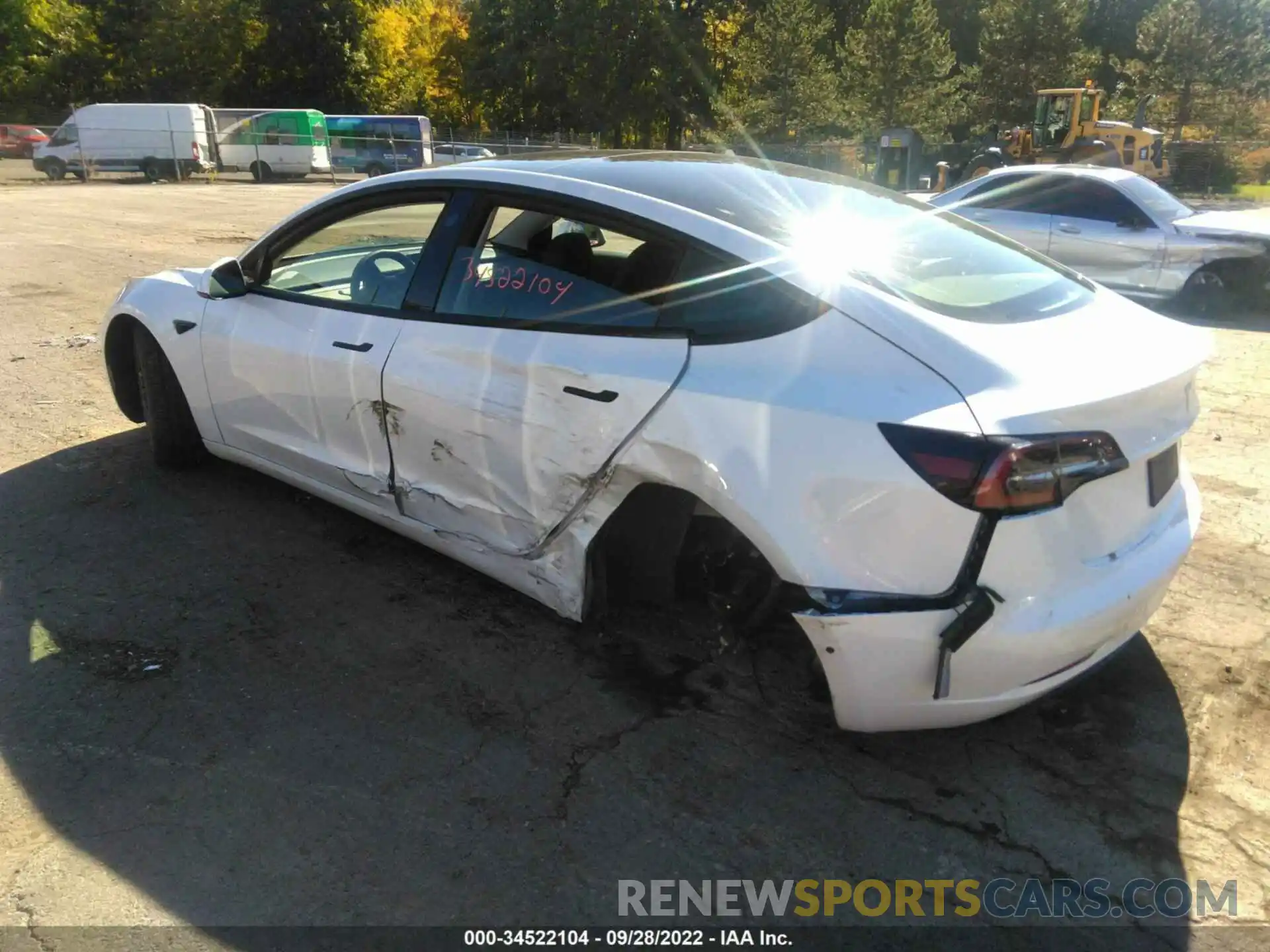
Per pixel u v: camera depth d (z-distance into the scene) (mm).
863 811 2494
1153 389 2371
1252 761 2684
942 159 34469
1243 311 9562
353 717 2814
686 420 2494
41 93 45656
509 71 48781
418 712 2846
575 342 2795
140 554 3754
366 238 3496
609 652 3178
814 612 2289
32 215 16188
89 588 3480
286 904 2148
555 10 47031
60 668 2994
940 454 2152
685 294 2652
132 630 3229
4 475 4480
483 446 3000
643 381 2596
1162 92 35438
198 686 2934
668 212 2771
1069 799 2543
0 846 2279
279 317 3721
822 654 2340
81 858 2252
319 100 50281
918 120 34625
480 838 2369
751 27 41250
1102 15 51656
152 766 2574
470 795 2510
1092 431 2248
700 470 2457
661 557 2781
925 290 2598
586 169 3146
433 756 2656
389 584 3586
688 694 2973
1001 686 2303
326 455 3625
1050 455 2168
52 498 4242
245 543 3873
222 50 47125
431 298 3219
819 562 2281
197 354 4039
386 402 3266
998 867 2320
